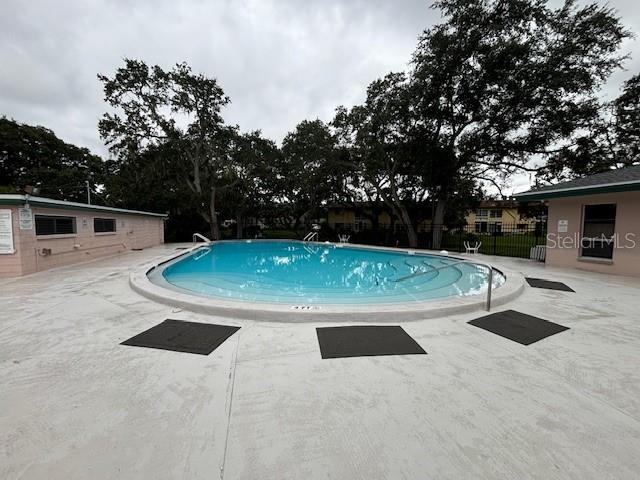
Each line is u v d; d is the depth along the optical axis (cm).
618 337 319
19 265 679
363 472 141
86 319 364
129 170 2041
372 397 203
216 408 189
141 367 243
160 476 136
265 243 1845
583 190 753
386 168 1702
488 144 1427
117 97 1855
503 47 1231
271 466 143
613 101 1283
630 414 187
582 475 139
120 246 1216
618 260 726
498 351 281
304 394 206
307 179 2195
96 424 171
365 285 677
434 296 549
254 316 365
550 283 612
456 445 159
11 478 134
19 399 196
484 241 2117
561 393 211
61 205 816
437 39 1337
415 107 1455
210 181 2173
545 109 1278
